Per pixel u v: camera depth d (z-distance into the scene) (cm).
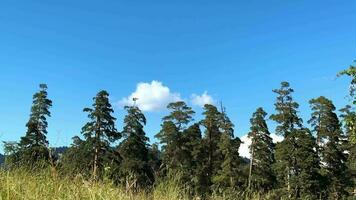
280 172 4972
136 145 5025
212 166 5475
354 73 1341
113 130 4559
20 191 709
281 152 4925
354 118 1404
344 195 5366
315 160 4859
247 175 4834
